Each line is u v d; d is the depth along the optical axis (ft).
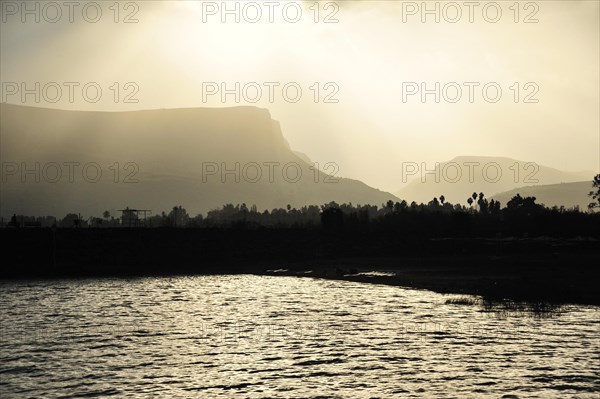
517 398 152.15
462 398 152.87
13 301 353.51
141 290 406.41
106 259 593.83
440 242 614.34
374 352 199.21
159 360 194.90
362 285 403.13
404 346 206.28
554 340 208.13
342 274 465.47
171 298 360.69
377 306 299.17
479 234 654.12
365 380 169.17
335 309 295.89
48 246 594.65
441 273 431.02
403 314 270.46
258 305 319.27
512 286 334.85
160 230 652.48
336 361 189.37
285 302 328.70
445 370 176.04
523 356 188.65
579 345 200.75
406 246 612.70
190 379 172.96
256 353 202.18
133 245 622.54
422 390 159.53
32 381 171.83
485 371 174.19
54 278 504.02
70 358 198.59
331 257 603.26
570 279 359.87
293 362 189.57
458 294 328.29
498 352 193.88
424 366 180.86
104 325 265.54
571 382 163.22
